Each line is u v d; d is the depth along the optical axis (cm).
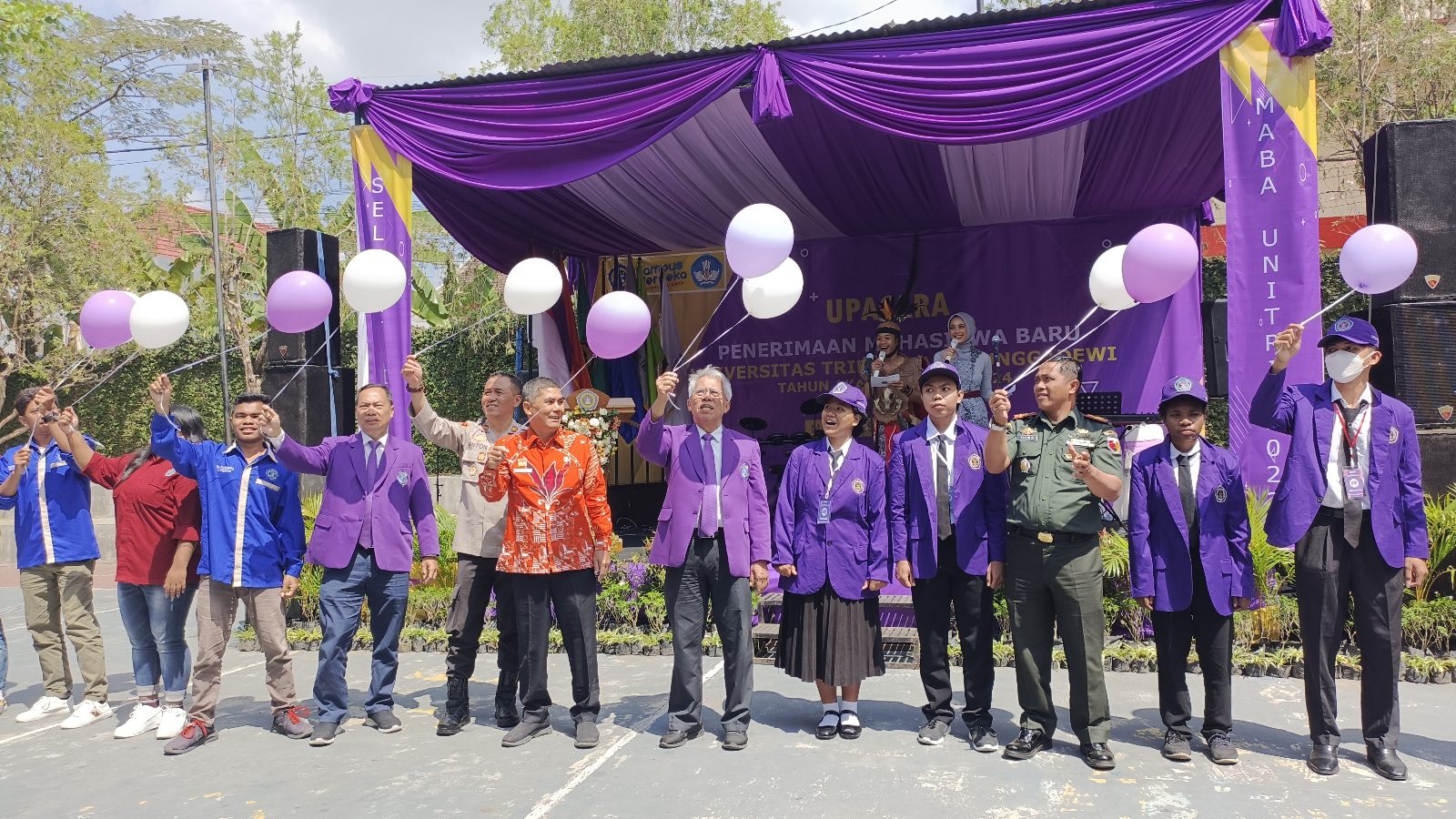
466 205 877
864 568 425
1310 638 384
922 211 940
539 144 653
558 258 1025
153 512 475
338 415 802
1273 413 398
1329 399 391
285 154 1727
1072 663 393
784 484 445
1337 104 1272
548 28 1830
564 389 1012
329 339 800
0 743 470
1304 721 448
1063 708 475
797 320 1051
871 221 977
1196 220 938
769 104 599
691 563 430
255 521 457
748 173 824
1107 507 422
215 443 470
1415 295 593
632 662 599
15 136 1296
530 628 438
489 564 469
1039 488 395
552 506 432
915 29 585
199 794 389
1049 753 407
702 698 487
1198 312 927
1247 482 551
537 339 1015
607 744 435
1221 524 395
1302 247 535
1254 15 538
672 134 737
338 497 460
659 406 430
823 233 1025
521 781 392
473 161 672
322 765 418
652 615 636
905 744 424
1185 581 393
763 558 434
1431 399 589
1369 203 630
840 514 427
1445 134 594
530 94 655
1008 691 507
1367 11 1236
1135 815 342
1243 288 545
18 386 1522
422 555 471
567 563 432
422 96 679
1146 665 537
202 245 1512
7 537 1264
